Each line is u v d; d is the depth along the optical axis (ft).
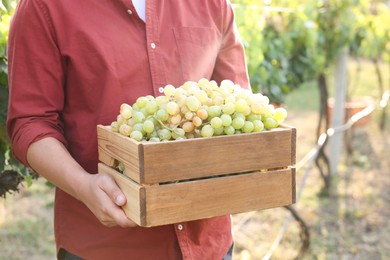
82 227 5.77
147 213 4.64
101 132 5.32
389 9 24.94
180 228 5.66
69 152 5.68
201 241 5.83
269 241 16.03
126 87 5.53
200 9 6.00
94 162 5.67
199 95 4.97
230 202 4.97
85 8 5.42
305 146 25.84
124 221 4.85
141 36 5.61
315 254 15.37
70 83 5.55
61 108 5.58
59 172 5.13
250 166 5.02
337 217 17.94
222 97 5.07
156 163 4.64
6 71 7.48
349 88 38.14
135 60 5.53
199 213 4.85
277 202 5.18
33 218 17.29
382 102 25.14
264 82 13.61
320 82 19.06
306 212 18.15
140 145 4.57
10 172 7.93
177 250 5.74
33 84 5.38
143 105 5.01
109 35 5.44
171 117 4.86
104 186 4.91
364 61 48.06
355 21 20.24
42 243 15.56
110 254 5.72
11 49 5.49
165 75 5.66
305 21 16.24
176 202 4.74
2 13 7.68
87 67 5.43
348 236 16.62
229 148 4.91
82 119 5.61
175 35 5.78
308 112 32.60
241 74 6.34
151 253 5.71
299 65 17.04
